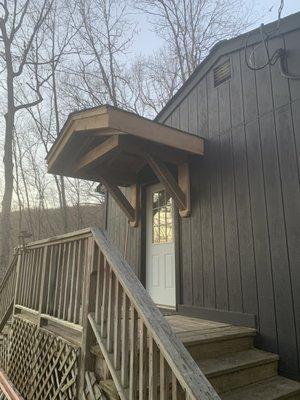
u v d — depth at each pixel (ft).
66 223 47.29
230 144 12.80
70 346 8.60
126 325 6.66
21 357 11.80
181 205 14.15
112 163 16.39
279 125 10.98
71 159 15.39
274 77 11.44
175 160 14.10
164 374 5.28
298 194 10.00
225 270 12.12
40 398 9.64
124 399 6.09
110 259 7.41
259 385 8.67
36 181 56.80
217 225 12.78
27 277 12.91
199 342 8.81
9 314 14.58
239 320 11.14
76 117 12.61
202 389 4.48
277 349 9.83
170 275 15.56
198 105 14.96
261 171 11.35
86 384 7.54
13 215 62.03
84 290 8.45
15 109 35.12
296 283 9.66
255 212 11.31
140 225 17.88
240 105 12.66
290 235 10.04
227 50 13.57
